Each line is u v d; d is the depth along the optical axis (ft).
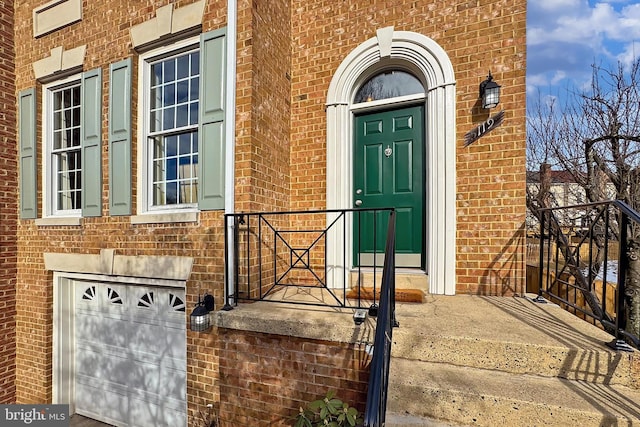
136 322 12.33
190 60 11.39
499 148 10.06
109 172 11.95
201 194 10.34
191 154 11.35
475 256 10.36
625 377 5.99
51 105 14.28
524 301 9.60
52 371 13.48
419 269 11.48
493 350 6.70
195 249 10.41
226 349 9.25
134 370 12.34
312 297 10.50
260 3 10.40
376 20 11.50
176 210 11.37
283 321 8.23
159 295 11.89
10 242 14.06
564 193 20.34
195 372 10.28
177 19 10.75
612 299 11.40
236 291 9.62
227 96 9.96
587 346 6.37
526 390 5.83
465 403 5.76
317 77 12.26
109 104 11.98
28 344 13.83
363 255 12.05
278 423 8.54
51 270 13.44
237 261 9.62
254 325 8.52
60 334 13.37
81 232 12.67
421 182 11.52
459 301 9.68
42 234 13.64
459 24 10.48
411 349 7.19
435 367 6.86
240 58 9.92
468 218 10.41
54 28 13.23
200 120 10.43
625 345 6.26
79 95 13.79
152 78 12.12
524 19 9.80
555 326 7.54
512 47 9.92
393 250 7.07
